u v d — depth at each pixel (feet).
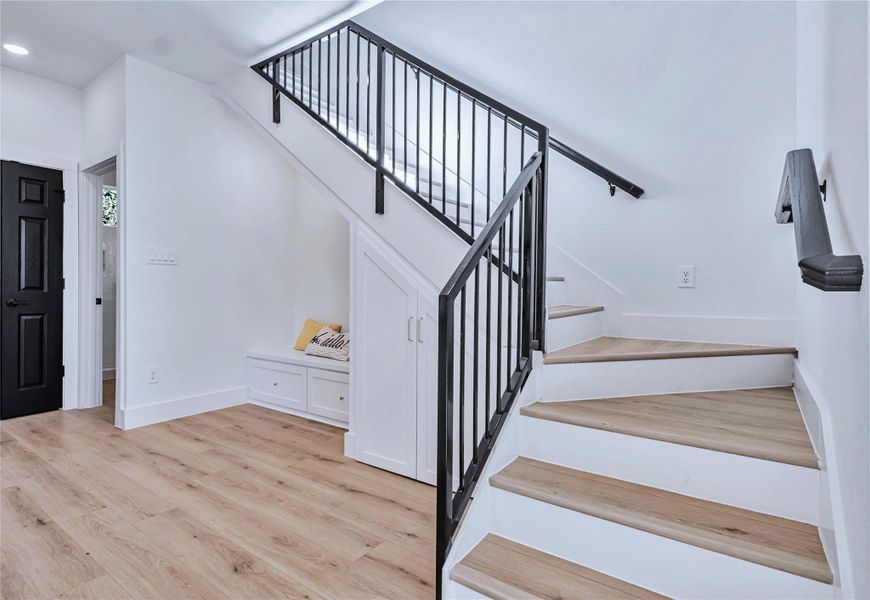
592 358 6.37
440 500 4.53
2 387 11.23
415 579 5.28
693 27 7.97
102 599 4.90
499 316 5.54
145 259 10.84
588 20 8.93
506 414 5.60
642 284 8.63
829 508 3.67
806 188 3.58
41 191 11.76
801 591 3.63
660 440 4.92
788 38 7.20
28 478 7.86
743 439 4.70
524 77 9.71
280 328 14.05
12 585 5.09
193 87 11.71
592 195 9.09
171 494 7.31
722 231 7.87
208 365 12.17
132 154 10.57
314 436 10.19
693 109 8.04
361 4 8.54
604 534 4.49
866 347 2.77
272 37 9.71
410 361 7.98
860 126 3.04
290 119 9.89
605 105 8.85
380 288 8.39
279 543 5.97
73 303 12.32
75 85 12.12
